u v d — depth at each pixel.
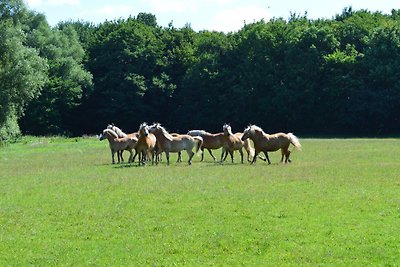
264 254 13.80
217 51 95.88
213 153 44.50
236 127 92.19
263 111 89.12
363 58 84.06
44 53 91.25
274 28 91.94
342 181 24.39
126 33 96.69
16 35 58.88
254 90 88.75
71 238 15.55
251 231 15.85
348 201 19.62
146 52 96.38
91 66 97.00
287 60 87.19
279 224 16.59
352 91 82.69
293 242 14.72
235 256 13.70
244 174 27.75
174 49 99.69
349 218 17.08
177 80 99.19
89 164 35.78
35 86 60.00
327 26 90.06
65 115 92.81
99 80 94.75
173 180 25.94
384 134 82.19
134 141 36.97
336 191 21.78
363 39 88.38
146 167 32.78
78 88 89.62
